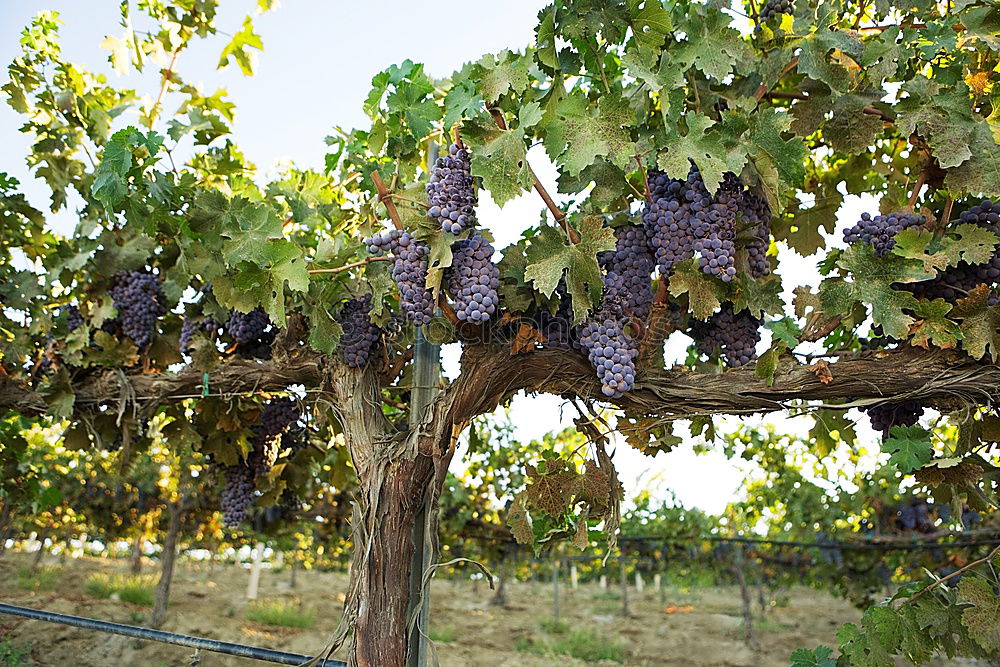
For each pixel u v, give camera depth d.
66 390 3.16
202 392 2.99
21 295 3.29
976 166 1.99
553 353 2.25
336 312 2.66
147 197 2.72
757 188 2.09
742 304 2.12
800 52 2.08
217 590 12.00
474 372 2.24
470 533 8.06
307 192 3.21
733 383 2.20
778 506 8.08
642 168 2.08
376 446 2.44
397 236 2.13
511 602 14.38
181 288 2.90
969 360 2.06
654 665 9.34
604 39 2.06
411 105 2.32
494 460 7.45
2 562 11.76
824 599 16.27
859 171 2.67
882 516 6.61
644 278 2.21
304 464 3.39
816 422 2.58
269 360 3.00
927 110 2.03
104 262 3.06
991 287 2.11
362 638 2.16
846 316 2.13
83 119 3.19
